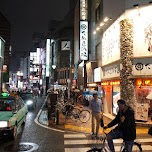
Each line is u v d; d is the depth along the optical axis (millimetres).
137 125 14406
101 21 22703
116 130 6176
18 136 10922
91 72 26188
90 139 10375
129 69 15648
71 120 16422
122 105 6047
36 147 8922
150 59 15109
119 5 20969
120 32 16328
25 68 113375
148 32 15133
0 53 29422
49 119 16875
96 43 25922
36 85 96312
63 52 70188
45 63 87812
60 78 70750
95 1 26422
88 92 25922
